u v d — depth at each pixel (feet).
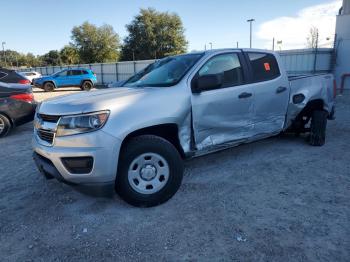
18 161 18.66
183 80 12.99
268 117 16.28
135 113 11.36
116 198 12.88
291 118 17.69
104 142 10.68
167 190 12.07
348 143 19.88
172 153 12.04
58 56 294.05
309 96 17.95
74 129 10.85
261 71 15.97
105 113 10.86
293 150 18.54
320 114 18.80
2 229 10.89
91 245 9.78
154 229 10.52
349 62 57.06
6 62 320.29
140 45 213.87
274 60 16.83
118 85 15.72
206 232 10.22
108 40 229.25
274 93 16.21
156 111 11.81
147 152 11.63
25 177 15.81
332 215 10.98
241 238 9.81
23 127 30.35
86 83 86.33
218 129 13.99
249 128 15.39
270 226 10.42
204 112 13.30
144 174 11.79
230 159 17.20
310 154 17.75
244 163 16.52
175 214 11.44
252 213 11.31
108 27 229.45
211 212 11.48
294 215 11.06
